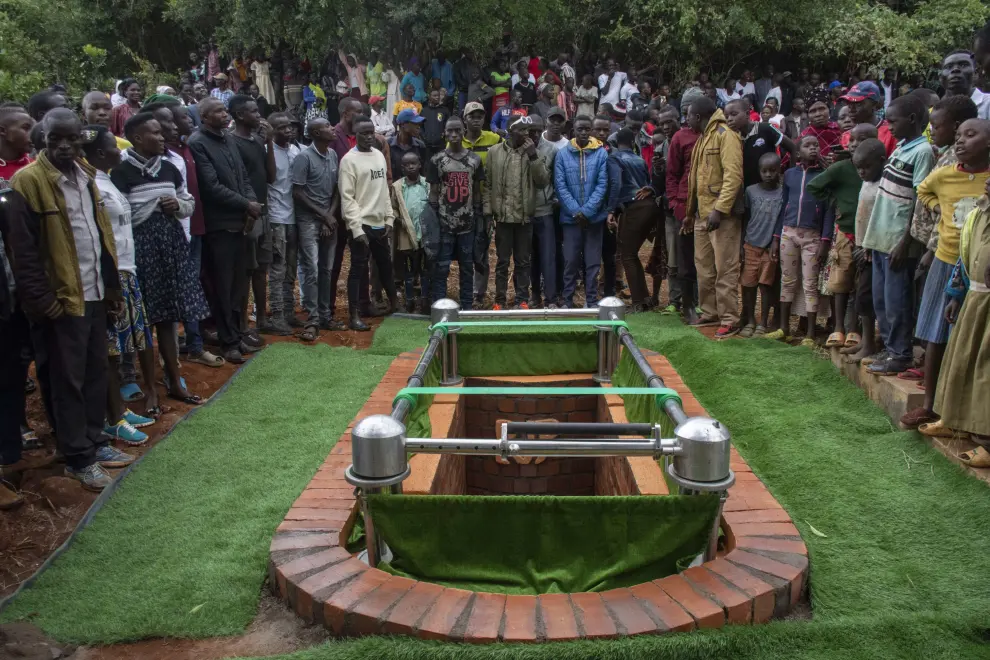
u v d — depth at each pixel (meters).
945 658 2.59
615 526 2.85
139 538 3.60
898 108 4.82
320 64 14.90
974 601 2.92
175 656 2.72
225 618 2.90
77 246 4.12
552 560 2.90
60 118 3.93
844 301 5.74
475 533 2.88
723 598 2.69
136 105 8.17
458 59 14.15
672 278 8.20
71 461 4.18
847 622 2.69
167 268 5.31
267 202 6.98
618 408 4.36
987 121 4.05
